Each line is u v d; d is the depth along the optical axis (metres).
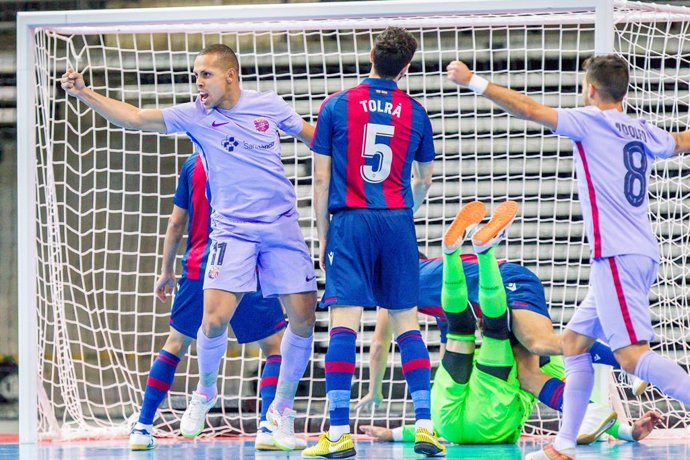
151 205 30.53
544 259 26.95
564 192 27.23
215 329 15.72
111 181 30.36
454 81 12.85
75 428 23.05
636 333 12.44
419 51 28.53
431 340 26.70
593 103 13.43
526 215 27.30
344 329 14.35
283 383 16.61
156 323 30.45
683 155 23.66
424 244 27.20
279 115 16.12
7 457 15.47
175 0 31.00
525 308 16.98
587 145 12.91
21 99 19.50
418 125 14.91
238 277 15.52
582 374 13.14
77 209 30.09
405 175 14.79
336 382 14.19
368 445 17.73
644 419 17.81
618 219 12.73
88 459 14.89
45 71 20.86
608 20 18.11
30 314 19.34
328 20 20.95
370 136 14.46
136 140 30.50
